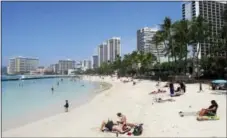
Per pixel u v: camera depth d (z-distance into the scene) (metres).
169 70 89.06
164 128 16.28
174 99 29.64
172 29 72.38
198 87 44.91
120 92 51.09
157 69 102.69
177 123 17.28
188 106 23.97
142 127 16.44
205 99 28.00
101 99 40.53
